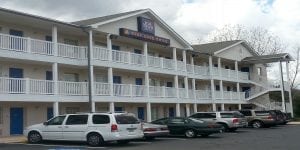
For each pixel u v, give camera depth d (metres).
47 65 30.33
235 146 21.03
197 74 45.53
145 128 24.47
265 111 38.25
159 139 26.23
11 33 28.20
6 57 25.31
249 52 57.44
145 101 36.06
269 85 56.03
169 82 44.84
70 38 32.84
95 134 21.62
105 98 31.66
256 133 30.75
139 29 36.41
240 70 57.75
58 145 22.19
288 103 55.34
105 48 32.44
